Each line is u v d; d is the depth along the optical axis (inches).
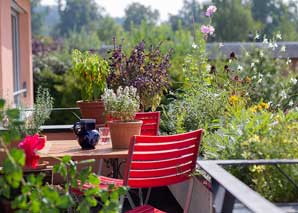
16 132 83.4
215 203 89.0
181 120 184.9
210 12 254.7
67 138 210.5
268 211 67.1
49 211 76.7
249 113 147.5
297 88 231.5
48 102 132.2
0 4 237.5
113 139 138.1
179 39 781.9
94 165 190.1
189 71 233.3
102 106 183.6
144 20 872.3
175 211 175.0
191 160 130.6
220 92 198.1
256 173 116.3
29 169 109.3
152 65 224.4
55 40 1088.2
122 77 219.0
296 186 107.8
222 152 127.0
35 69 458.9
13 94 295.6
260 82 228.1
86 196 86.5
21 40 356.5
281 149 118.4
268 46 242.4
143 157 118.8
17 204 78.4
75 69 191.0
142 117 177.0
